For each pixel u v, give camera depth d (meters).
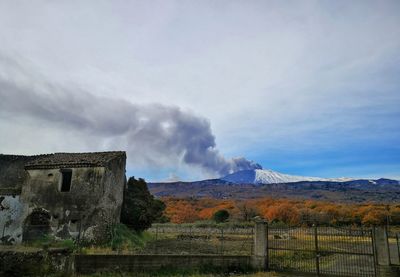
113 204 28.03
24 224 25.89
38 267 14.90
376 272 16.47
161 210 36.72
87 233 24.58
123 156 30.53
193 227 51.75
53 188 26.23
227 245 31.39
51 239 24.38
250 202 107.31
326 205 84.25
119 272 16.67
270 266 19.31
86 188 25.67
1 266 14.08
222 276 17.11
